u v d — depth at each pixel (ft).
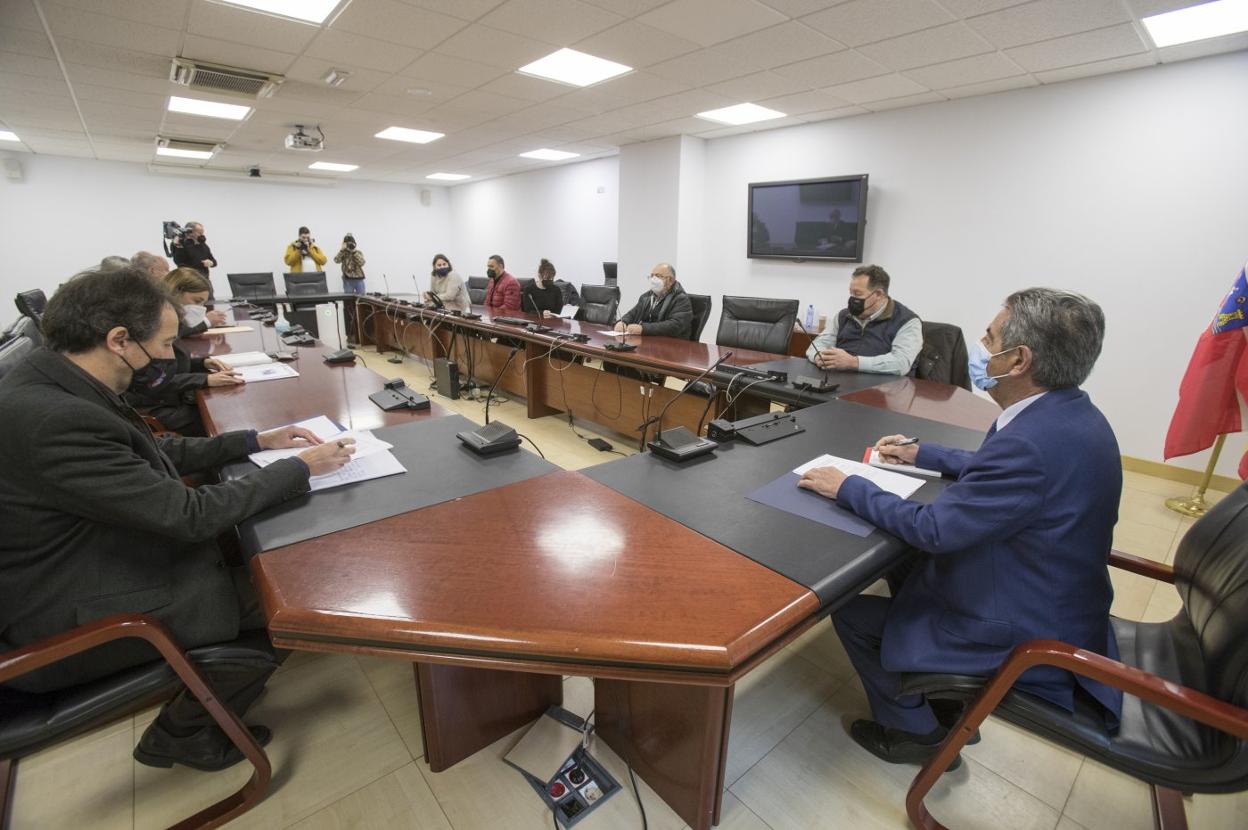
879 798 4.22
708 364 9.14
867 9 8.50
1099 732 3.13
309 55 10.91
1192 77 9.96
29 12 8.79
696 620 2.68
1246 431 9.01
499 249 31.27
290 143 17.72
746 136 17.46
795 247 16.34
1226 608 3.02
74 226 24.44
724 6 8.52
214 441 4.67
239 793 3.94
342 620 2.65
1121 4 8.00
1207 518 3.57
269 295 24.77
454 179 31.32
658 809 4.08
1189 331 10.50
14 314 23.62
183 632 3.50
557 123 16.63
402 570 3.06
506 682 4.52
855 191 14.67
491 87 13.03
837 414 6.25
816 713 5.03
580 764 4.39
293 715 4.89
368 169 27.17
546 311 16.22
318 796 4.14
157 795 4.17
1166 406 10.89
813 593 2.91
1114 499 3.32
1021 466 3.19
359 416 5.95
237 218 28.60
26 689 3.22
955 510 3.29
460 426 5.60
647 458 4.82
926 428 5.75
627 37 9.81
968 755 4.63
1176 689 2.67
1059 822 4.08
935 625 3.66
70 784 4.24
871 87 12.26
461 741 4.38
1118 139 10.89
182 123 16.94
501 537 3.43
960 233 13.33
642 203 19.74
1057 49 9.70
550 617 2.67
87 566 3.28
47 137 19.20
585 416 12.68
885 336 9.12
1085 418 3.34
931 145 13.57
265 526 3.55
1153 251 10.73
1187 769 2.92
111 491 3.15
